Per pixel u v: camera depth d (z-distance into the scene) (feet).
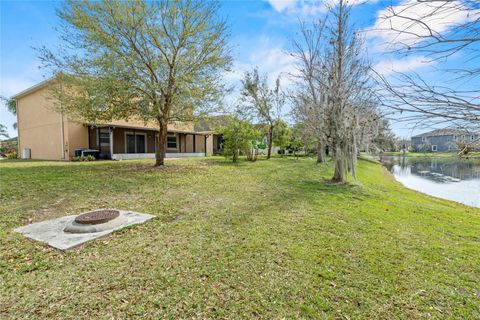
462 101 4.76
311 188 23.59
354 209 16.70
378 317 6.22
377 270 8.55
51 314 6.15
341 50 24.81
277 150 90.79
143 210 15.21
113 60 26.63
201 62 30.71
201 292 7.12
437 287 7.61
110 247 10.02
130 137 56.34
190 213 14.84
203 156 71.61
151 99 30.40
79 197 17.79
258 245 10.39
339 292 7.22
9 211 14.29
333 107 25.59
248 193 20.71
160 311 6.30
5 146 79.82
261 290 7.26
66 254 9.32
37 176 23.90
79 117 33.99
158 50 29.32
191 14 28.73
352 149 25.89
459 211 19.43
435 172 59.06
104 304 6.54
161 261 8.89
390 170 64.18
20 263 8.61
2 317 6.03
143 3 26.96
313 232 12.08
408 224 13.97
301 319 6.09
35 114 52.75
